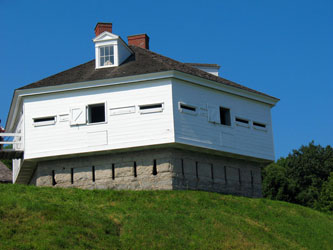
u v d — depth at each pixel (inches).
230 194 1362.0
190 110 1296.8
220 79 1466.5
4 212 942.4
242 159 1429.6
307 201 2397.9
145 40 1668.3
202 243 986.1
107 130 1284.4
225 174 1373.0
